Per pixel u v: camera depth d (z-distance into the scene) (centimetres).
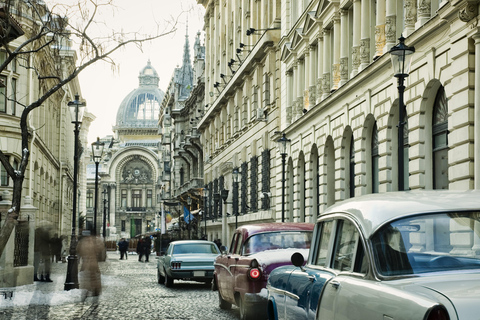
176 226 7938
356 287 494
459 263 470
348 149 2609
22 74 3912
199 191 6731
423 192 555
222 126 5625
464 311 379
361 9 2375
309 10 3092
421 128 1870
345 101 2534
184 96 8969
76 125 2336
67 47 5972
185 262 2175
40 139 4488
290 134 3478
